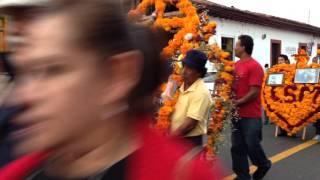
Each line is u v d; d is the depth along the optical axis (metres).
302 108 9.45
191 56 4.19
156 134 1.01
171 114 4.09
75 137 0.97
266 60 21.12
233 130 5.71
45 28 0.94
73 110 0.95
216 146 4.83
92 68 0.94
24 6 0.94
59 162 1.02
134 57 0.97
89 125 0.96
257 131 5.61
